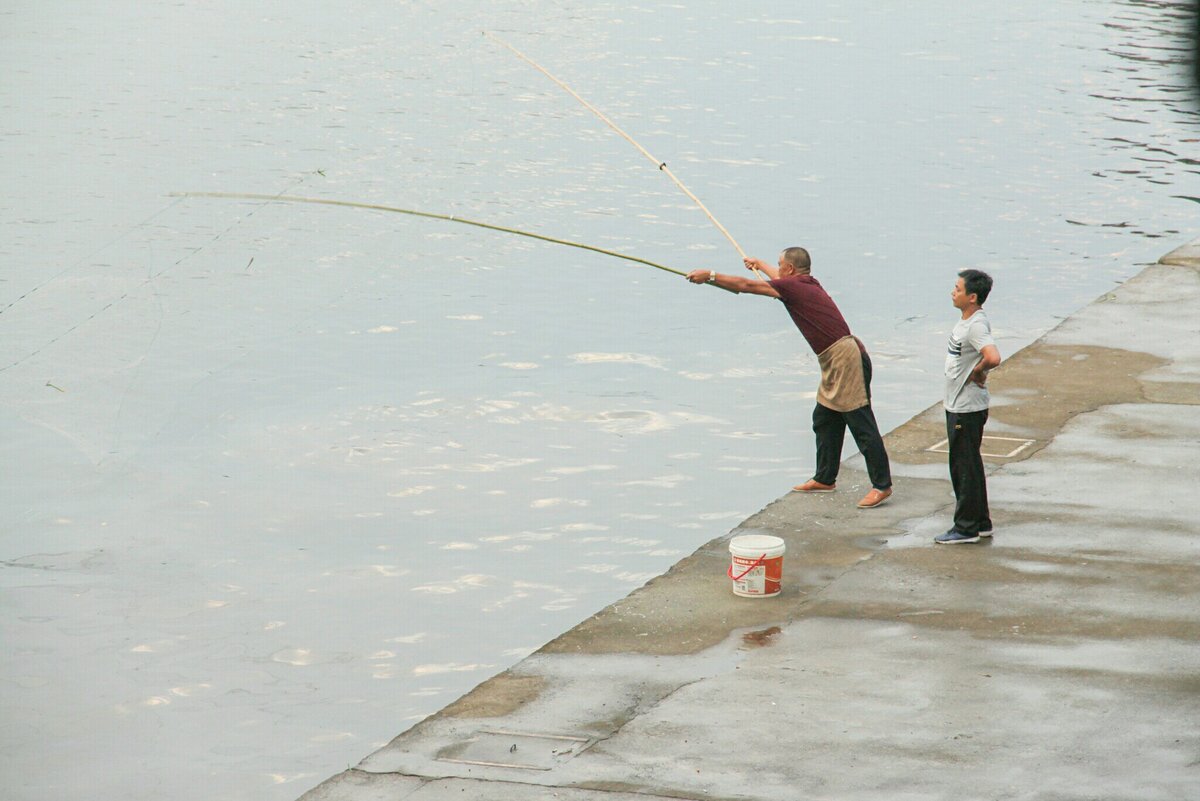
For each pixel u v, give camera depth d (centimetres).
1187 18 8994
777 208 4184
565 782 1190
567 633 1504
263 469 2219
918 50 7575
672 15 8869
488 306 3156
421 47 7544
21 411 2427
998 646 1430
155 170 4534
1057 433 2095
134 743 1456
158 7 9125
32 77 6406
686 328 3017
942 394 2605
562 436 2375
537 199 4259
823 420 1884
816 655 1427
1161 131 5416
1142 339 2572
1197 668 1368
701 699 1338
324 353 2795
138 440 2320
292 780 1388
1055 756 1205
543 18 8719
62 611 1758
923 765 1195
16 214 3931
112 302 3102
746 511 2056
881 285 3381
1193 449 2008
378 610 1758
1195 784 1152
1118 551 1664
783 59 7219
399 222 3916
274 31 8119
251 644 1677
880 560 1667
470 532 1992
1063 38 8081
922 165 4816
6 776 1395
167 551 1933
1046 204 4241
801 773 1190
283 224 3847
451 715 1326
